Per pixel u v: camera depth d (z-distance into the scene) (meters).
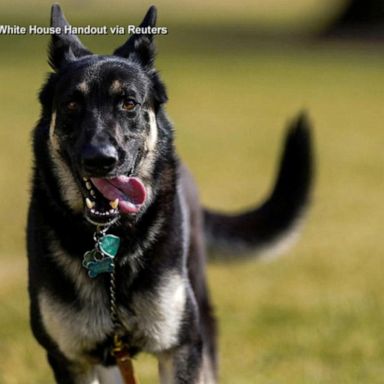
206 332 9.59
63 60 8.30
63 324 7.89
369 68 47.09
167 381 8.21
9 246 17.00
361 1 55.25
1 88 40.66
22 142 28.89
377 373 10.68
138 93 7.85
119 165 7.45
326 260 16.16
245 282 14.88
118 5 75.50
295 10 73.88
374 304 13.45
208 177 23.89
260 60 50.38
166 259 7.97
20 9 67.75
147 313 7.91
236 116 34.75
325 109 35.94
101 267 7.75
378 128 31.84
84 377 8.23
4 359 11.12
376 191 22.19
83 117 7.65
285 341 11.84
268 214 10.81
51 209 7.89
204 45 55.56
